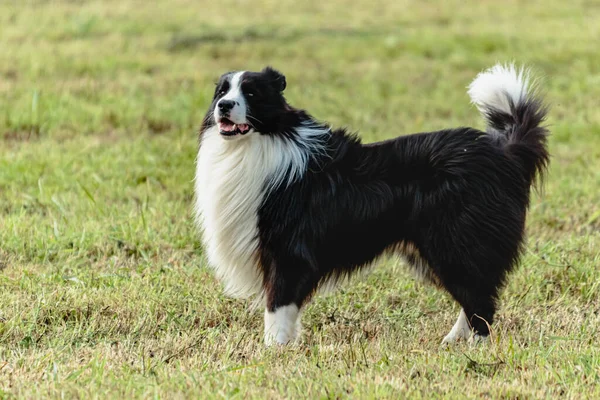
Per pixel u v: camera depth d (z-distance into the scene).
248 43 27.61
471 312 9.46
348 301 10.84
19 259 11.83
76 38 27.67
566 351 8.84
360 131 19.34
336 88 23.34
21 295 10.45
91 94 21.30
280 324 9.27
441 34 28.97
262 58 26.23
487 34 28.58
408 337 9.70
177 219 13.51
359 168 9.30
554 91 22.42
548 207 14.44
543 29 29.52
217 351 8.94
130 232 12.77
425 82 24.17
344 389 7.66
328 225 9.25
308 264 9.27
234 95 9.14
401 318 10.32
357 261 9.52
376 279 11.43
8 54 24.53
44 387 7.66
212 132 9.60
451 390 7.69
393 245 9.51
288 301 9.30
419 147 9.28
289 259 9.26
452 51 27.33
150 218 13.45
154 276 11.22
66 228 12.92
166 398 7.43
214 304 10.37
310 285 9.36
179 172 15.91
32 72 22.86
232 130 9.14
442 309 10.69
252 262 9.52
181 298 10.53
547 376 8.03
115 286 10.78
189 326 9.89
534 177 9.72
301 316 10.14
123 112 20.02
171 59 25.62
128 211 13.83
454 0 35.25
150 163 16.48
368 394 7.48
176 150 17.23
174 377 7.92
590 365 8.30
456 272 9.33
